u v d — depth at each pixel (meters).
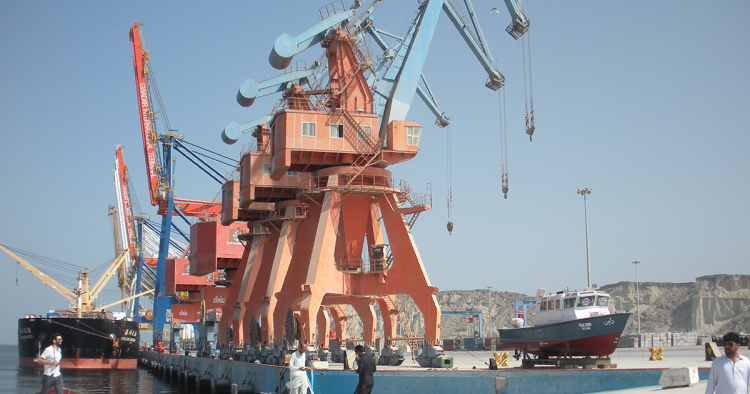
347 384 27.77
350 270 38.94
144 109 83.56
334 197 38.16
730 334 12.27
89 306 91.00
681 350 62.03
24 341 81.69
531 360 32.72
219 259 71.00
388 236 38.31
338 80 41.84
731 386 12.02
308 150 38.97
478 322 107.31
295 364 22.75
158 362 74.62
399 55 40.56
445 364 33.25
